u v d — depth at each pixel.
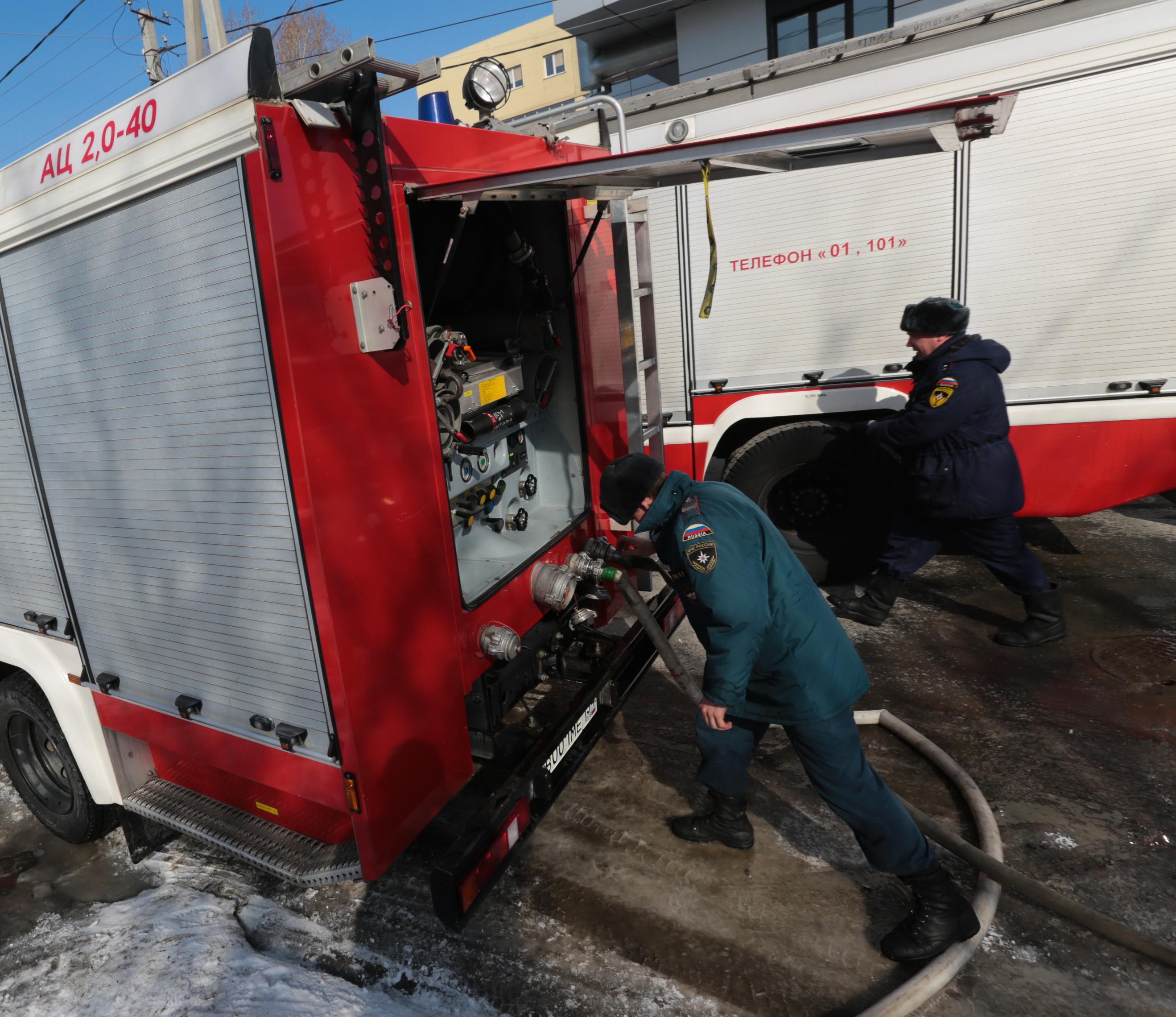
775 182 4.05
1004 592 4.29
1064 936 2.19
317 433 1.70
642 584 3.22
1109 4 3.43
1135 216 3.58
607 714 2.63
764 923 2.29
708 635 2.06
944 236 3.87
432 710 2.13
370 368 1.84
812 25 12.78
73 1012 2.13
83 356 2.02
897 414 3.56
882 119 1.54
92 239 1.88
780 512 4.48
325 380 1.71
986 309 3.89
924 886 2.06
